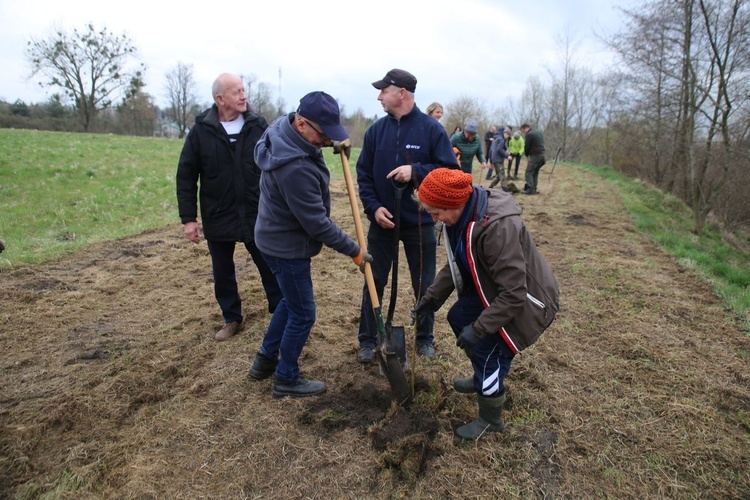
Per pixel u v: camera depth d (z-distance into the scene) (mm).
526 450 2668
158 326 4191
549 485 2441
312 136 2656
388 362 2879
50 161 12812
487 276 2428
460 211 2396
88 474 2479
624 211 10016
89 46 42500
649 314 4484
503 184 12602
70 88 43062
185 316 4391
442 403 3043
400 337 3348
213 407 3025
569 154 37406
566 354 3680
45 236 7023
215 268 3840
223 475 2498
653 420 2916
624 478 2482
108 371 3428
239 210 3646
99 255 6168
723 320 4375
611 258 6305
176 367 3461
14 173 11055
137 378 3324
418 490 2402
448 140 3307
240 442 2725
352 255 2869
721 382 3330
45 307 4527
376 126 3418
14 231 7199
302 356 3627
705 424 2883
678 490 2404
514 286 2273
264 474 2508
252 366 3377
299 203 2645
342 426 2857
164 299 4785
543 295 2434
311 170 2656
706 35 10641
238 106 3541
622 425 2871
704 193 11961
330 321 4242
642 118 15797
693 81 11305
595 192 12562
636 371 3467
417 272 3535
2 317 4285
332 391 3197
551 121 39844
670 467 2555
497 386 2623
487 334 2383
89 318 4336
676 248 7039
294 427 2848
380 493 2398
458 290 2639
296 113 2697
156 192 10383
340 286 5109
